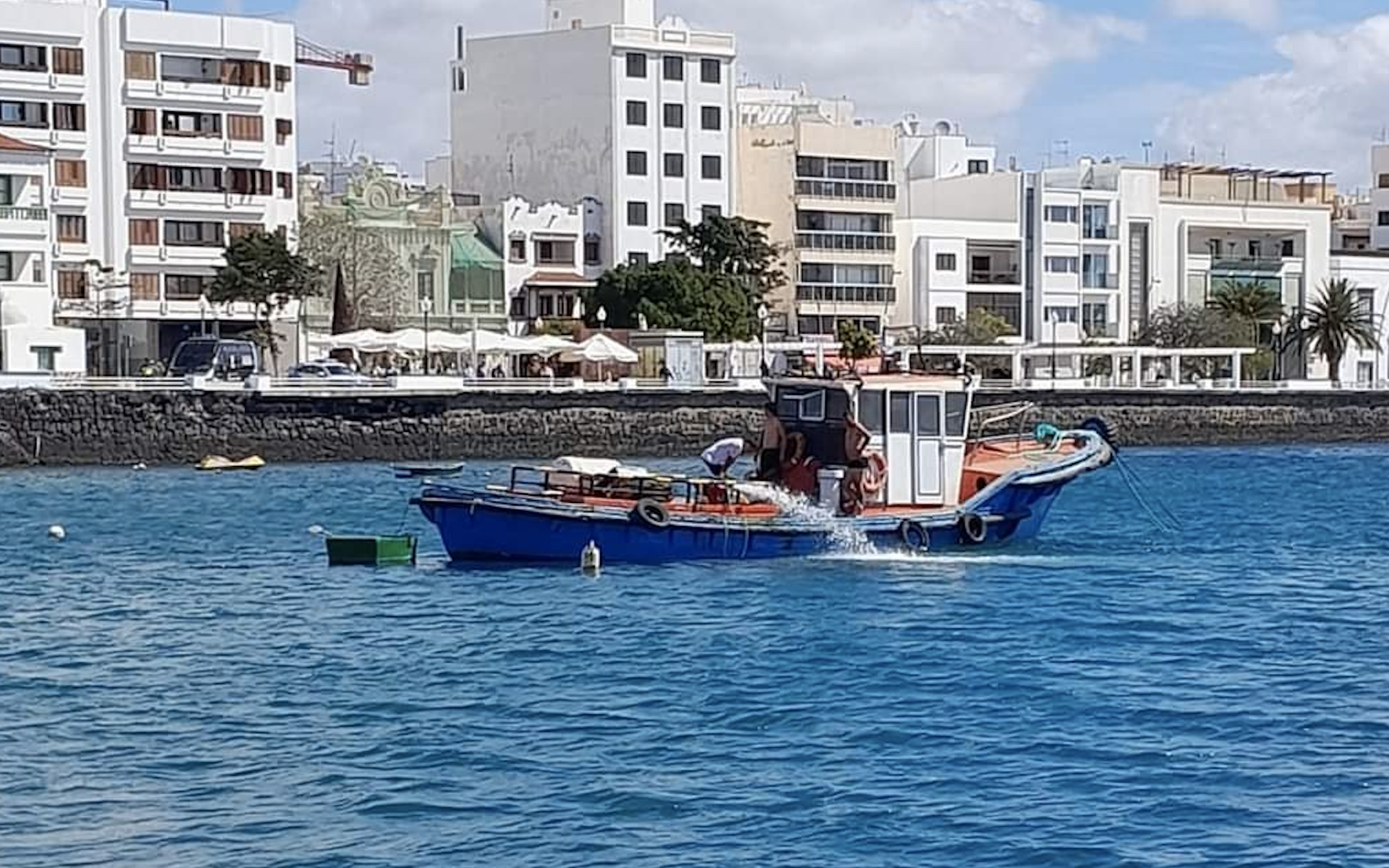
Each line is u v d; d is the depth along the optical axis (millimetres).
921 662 39281
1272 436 130125
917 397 55750
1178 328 148000
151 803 28453
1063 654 40250
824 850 25844
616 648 41188
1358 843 25938
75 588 52906
